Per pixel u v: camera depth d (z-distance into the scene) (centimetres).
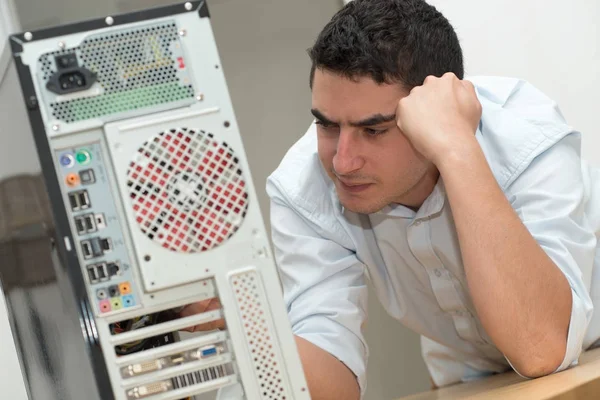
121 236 98
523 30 220
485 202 125
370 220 157
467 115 131
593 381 107
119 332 106
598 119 217
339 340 142
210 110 101
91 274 97
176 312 108
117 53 99
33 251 108
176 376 100
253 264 101
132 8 225
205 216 100
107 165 98
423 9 137
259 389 100
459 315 163
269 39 253
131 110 99
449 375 188
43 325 112
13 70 98
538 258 126
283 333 101
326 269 151
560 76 219
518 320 125
